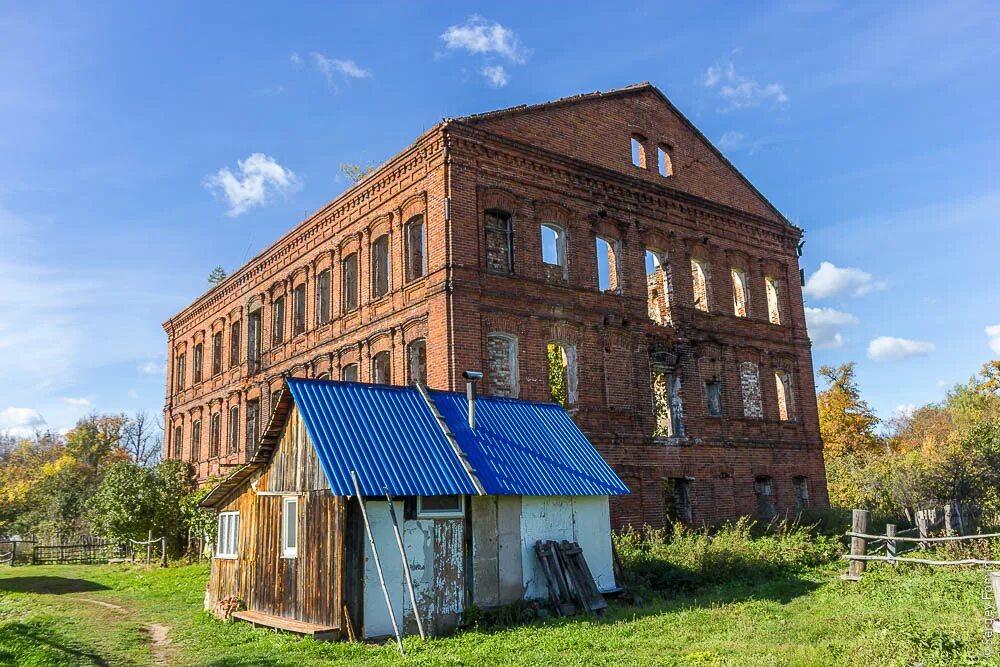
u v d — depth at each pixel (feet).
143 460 265.34
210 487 105.19
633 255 88.22
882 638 37.42
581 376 79.82
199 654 41.88
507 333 75.10
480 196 75.97
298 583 47.70
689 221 95.35
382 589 44.55
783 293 105.50
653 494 82.28
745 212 101.76
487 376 72.54
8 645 41.75
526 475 52.95
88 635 47.80
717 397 92.73
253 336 115.14
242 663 38.34
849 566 66.08
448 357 70.38
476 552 49.57
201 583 75.36
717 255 97.60
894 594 51.55
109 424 249.34
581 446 60.23
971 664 31.14
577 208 83.87
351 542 44.70
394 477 46.16
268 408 105.60
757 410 97.60
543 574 52.44
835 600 51.96
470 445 52.90
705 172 100.42
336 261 92.43
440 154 75.10
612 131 90.68
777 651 36.63
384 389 54.24
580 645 40.04
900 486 103.55
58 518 171.83
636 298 87.04
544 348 77.61
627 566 62.08
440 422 53.47
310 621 46.03
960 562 51.96
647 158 94.22
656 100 97.35
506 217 79.15
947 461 105.40
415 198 78.23
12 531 178.70
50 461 265.95
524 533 52.49
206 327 132.46
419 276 79.00
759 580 62.54
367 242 86.33
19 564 119.44
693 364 90.48
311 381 51.13
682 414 88.12
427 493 46.16
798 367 104.06
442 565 47.96
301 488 48.62
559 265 82.12
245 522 55.16
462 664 36.63
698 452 87.81
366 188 86.48
